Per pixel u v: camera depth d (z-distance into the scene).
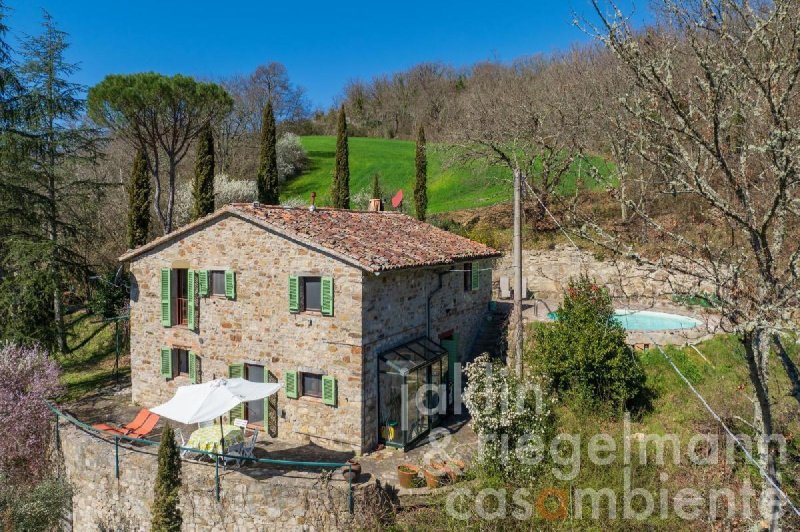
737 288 6.34
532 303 22.95
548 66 38.81
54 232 23.28
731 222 7.27
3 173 21.48
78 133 23.86
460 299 19.11
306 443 14.49
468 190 38.66
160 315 16.89
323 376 14.09
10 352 16.92
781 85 5.95
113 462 13.25
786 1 5.37
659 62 6.03
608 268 23.12
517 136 27.81
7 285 19.70
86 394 18.81
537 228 27.25
